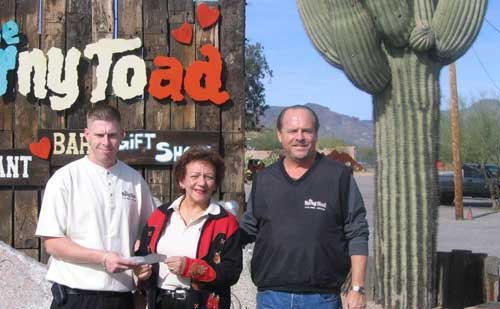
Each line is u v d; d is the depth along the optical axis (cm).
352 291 389
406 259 603
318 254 388
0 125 682
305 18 654
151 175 689
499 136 2952
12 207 683
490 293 762
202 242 386
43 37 689
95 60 691
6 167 680
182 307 382
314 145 398
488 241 1541
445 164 3353
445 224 2008
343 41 600
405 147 607
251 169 1870
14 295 603
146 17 694
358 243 392
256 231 410
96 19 693
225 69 694
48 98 687
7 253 607
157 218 400
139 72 688
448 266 787
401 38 604
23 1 689
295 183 395
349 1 596
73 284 389
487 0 618
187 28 692
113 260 375
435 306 786
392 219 607
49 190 394
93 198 396
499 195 2670
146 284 394
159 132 685
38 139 681
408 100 609
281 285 392
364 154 6384
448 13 600
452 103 2244
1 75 681
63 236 390
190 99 693
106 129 398
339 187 392
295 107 399
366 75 604
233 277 388
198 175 390
